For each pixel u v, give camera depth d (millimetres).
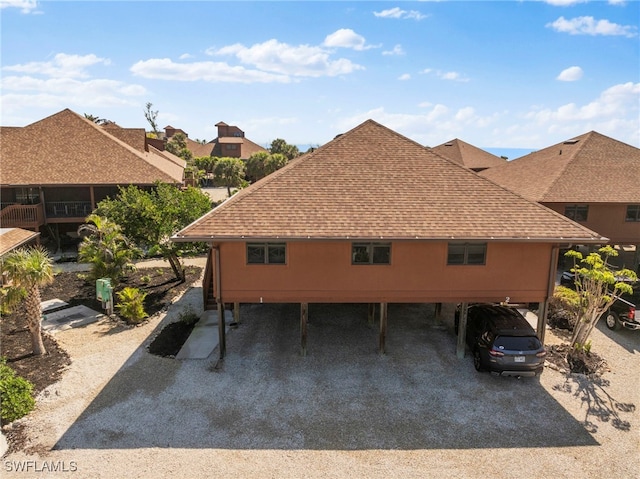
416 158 15734
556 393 12078
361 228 12609
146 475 8891
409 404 11500
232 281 13250
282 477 8945
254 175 62469
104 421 10547
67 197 28141
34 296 13312
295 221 12781
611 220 23016
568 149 26406
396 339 15367
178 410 11055
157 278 22172
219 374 12836
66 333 15492
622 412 11258
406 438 10172
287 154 76875
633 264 24203
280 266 13211
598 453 9734
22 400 10734
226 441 9969
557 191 22281
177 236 12117
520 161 30797
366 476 9000
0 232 16516
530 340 12375
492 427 10609
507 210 13656
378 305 17984
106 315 17156
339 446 9875
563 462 9453
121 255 18609
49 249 27312
